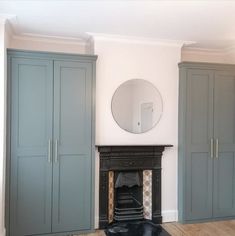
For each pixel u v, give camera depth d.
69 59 3.23
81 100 3.28
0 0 2.41
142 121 3.61
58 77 3.20
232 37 3.50
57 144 3.19
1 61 2.84
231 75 3.74
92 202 3.32
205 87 3.65
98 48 3.45
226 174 3.74
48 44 3.71
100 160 3.42
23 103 3.08
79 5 2.51
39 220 3.14
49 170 3.17
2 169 2.85
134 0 2.39
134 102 3.58
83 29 3.22
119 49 3.52
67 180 3.23
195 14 2.70
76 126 3.26
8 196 3.03
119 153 3.46
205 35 3.41
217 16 2.74
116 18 2.84
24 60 3.08
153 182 3.62
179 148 3.68
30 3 2.47
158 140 3.67
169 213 3.68
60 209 3.21
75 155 3.26
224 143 3.72
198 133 3.63
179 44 3.71
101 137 3.47
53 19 2.89
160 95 3.67
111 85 3.49
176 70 3.72
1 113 2.85
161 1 2.40
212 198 3.69
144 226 3.47
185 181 3.58
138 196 3.71
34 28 3.21
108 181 3.48
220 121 3.71
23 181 3.09
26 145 3.10
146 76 3.62
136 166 3.54
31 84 3.11
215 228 3.45
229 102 3.74
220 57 4.37
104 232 3.32
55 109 3.19
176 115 3.73
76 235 3.22
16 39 3.57
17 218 3.06
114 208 3.60
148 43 3.61
